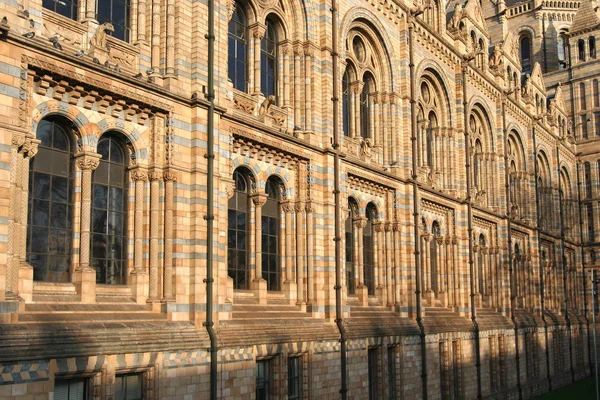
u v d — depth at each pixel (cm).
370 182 3778
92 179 2311
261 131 2945
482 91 5488
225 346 2523
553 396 5938
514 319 5597
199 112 2567
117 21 2459
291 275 3167
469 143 5153
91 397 2097
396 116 4078
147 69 2494
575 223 7944
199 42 2606
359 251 3697
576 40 8200
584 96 8125
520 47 9100
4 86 1928
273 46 3306
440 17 4838
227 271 2806
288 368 2955
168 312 2380
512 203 6256
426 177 4491
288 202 3177
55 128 2197
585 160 8056
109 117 2325
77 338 2025
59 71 2103
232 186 2747
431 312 4331
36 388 1900
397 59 4153
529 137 6550
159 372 2286
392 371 3744
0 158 1895
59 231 2178
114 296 2319
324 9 3459
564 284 7238
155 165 2436
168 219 2436
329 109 3391
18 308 1927
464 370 4572
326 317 3212
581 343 7712
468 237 4894
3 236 1880
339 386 3200
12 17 1972
